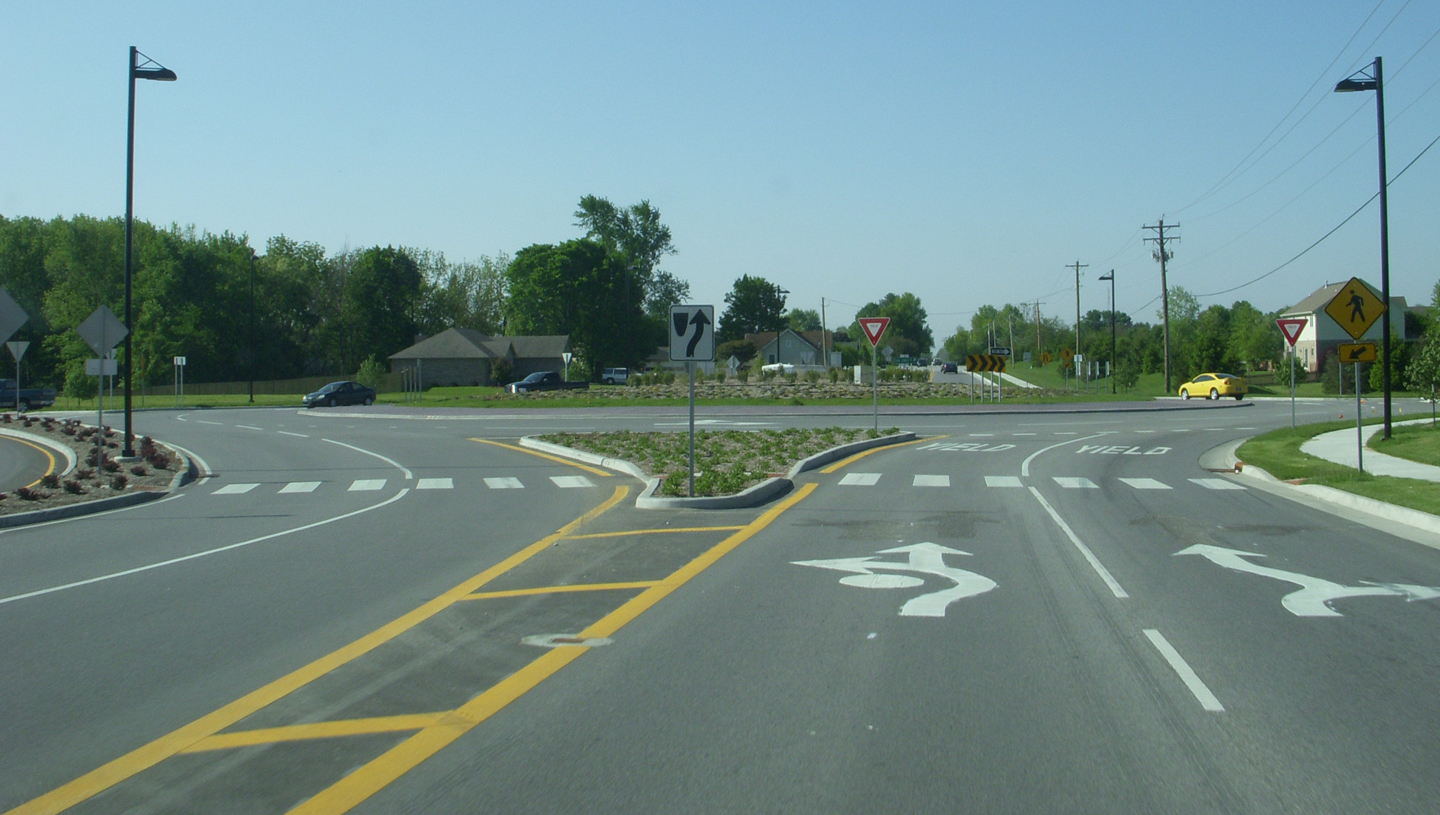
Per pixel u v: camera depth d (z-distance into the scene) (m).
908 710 5.81
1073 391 63.16
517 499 16.66
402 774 4.92
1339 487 15.91
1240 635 7.48
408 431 35.81
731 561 10.50
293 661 6.95
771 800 4.60
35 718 5.81
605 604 8.55
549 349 95.56
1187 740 5.33
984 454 23.91
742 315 152.88
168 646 7.39
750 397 49.81
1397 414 38.38
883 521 13.36
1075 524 13.15
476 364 89.81
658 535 12.27
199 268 87.12
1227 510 14.59
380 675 6.57
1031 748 5.22
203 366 86.62
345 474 21.80
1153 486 17.67
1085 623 7.84
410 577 9.95
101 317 20.83
